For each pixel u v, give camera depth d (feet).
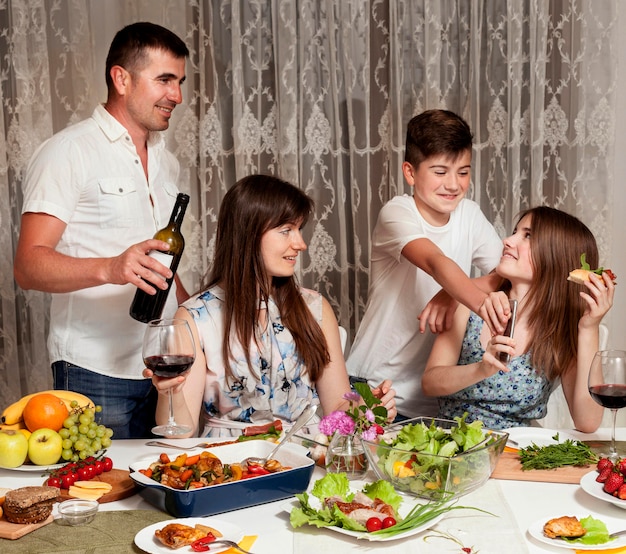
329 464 5.40
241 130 11.14
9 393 11.48
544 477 5.34
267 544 4.44
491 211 10.94
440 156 8.04
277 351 6.86
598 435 6.39
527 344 7.15
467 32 10.82
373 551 4.33
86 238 7.94
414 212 8.46
